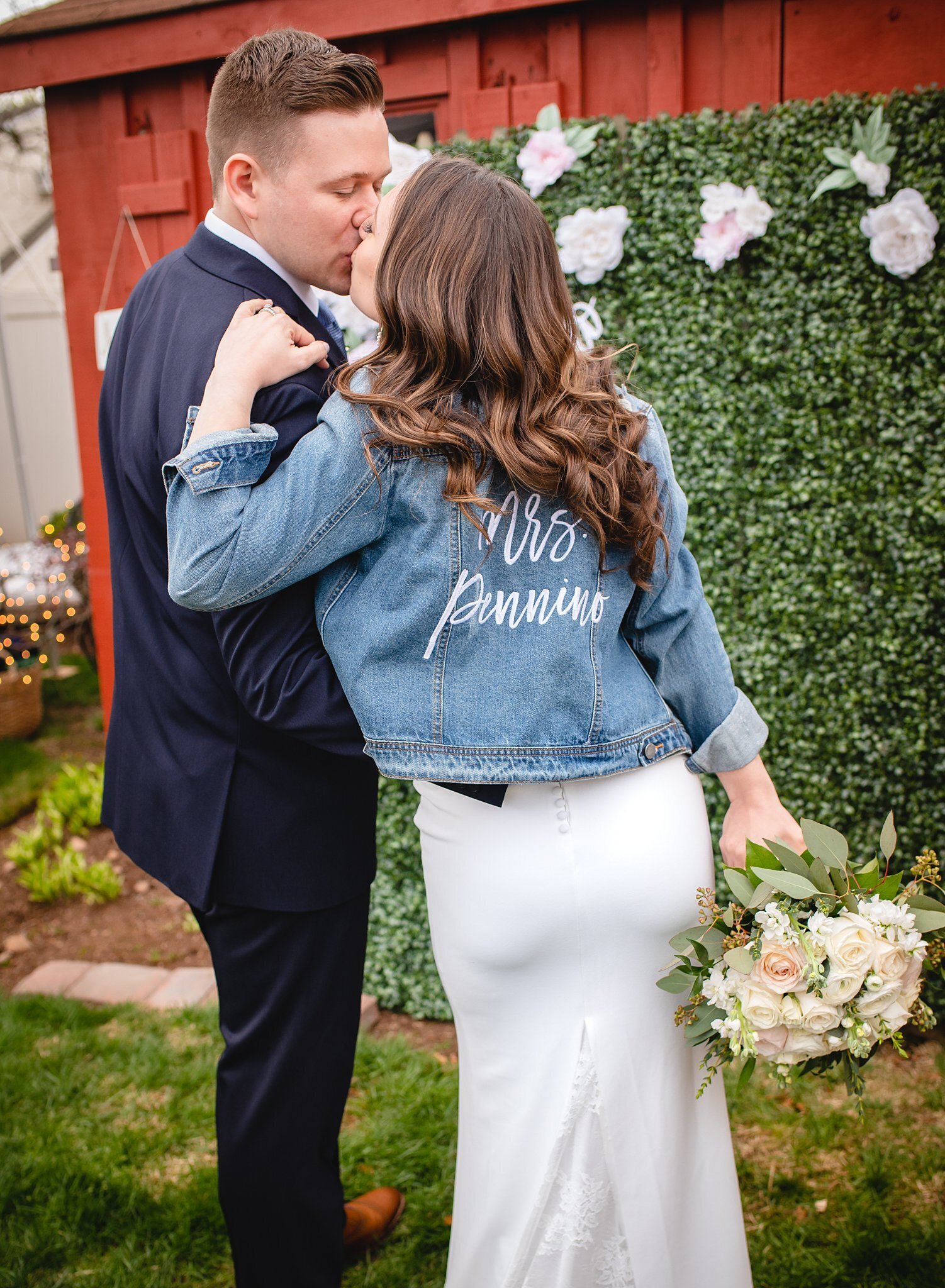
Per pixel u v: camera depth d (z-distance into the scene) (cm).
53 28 364
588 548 137
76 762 543
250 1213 175
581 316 282
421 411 128
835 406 278
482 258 129
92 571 437
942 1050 283
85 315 412
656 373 288
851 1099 261
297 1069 171
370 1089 273
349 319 309
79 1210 229
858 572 283
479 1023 149
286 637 145
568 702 138
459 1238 159
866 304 270
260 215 159
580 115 317
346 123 153
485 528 131
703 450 288
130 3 351
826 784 293
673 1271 153
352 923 173
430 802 151
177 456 131
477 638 135
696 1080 157
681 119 272
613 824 142
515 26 317
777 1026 134
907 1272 207
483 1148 153
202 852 163
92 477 429
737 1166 239
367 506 132
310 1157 176
